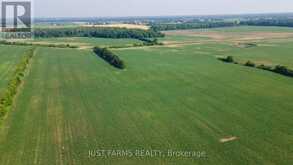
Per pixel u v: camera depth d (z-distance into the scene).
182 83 67.19
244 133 40.56
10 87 57.69
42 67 86.19
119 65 84.19
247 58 100.56
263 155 34.59
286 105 51.72
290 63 89.94
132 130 41.75
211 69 82.00
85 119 45.84
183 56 106.06
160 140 38.62
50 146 36.84
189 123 44.19
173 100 55.06
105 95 58.34
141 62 92.94
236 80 69.31
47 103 53.25
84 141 38.31
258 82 67.38
